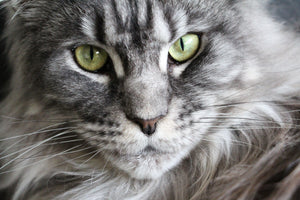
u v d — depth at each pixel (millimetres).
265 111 368
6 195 402
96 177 375
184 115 342
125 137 338
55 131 370
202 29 351
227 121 362
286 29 391
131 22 339
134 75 336
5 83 397
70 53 352
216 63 353
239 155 370
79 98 350
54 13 356
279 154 343
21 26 372
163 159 346
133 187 371
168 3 342
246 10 368
